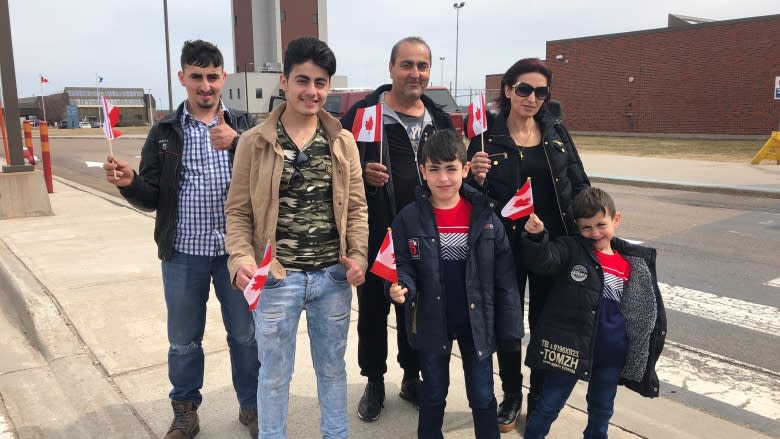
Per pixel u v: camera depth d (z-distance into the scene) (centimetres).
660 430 314
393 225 276
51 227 809
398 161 320
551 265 267
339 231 250
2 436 303
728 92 2547
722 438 307
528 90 293
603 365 271
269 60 5319
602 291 266
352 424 321
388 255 239
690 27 2620
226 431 312
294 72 234
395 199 319
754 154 1900
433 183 263
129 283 549
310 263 245
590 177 1430
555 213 312
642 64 2828
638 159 1816
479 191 289
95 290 527
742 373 396
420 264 267
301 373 376
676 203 1094
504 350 283
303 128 245
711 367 405
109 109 264
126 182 267
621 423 321
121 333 434
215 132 273
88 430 310
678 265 661
